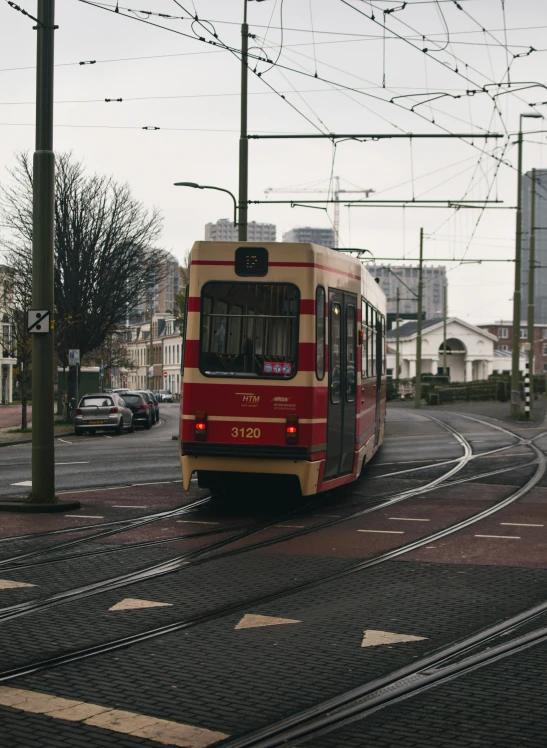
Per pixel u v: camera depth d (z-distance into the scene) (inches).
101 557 419.8
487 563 407.2
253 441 526.3
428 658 266.5
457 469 802.2
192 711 221.5
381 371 871.1
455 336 4549.7
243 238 971.9
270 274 530.0
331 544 453.7
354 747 201.5
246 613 318.0
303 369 524.1
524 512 559.2
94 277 1753.2
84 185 1760.6
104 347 2429.9
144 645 278.4
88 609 323.6
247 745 202.1
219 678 246.5
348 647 277.3
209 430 530.9
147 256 1813.5
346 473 599.8
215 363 532.4
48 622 305.9
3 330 1865.2
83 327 1750.7
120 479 745.0
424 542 458.6
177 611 320.5
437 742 204.1
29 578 374.9
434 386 2979.8
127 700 228.5
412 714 221.9
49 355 561.6
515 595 345.4
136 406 1691.7
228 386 529.7
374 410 763.4
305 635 290.4
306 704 227.1
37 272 552.4
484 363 4591.5
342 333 583.2
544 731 210.5
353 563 407.2
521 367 5142.7
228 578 375.6
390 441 1124.5
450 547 445.7
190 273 539.8
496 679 249.0
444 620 309.3
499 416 1733.5
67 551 434.3
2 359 3467.0
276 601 336.5
